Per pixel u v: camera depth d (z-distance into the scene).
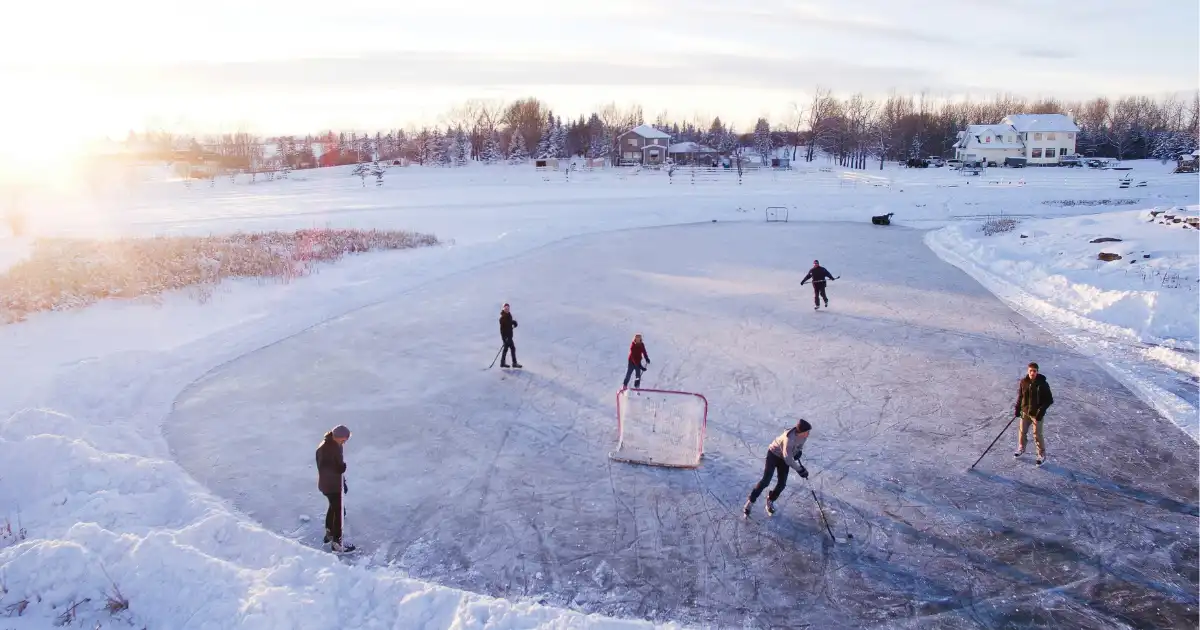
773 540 9.23
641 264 29.17
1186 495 10.28
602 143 117.50
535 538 9.29
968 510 9.92
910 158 100.31
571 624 7.23
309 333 18.72
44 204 61.38
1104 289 20.86
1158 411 13.30
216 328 18.42
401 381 15.11
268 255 26.42
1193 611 7.80
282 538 8.87
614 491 10.52
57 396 13.06
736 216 46.41
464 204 51.75
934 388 14.72
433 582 8.34
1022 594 8.12
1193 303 18.05
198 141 172.38
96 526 8.41
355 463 11.34
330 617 7.33
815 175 75.12
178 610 7.25
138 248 27.12
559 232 37.50
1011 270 26.09
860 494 10.38
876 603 8.00
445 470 11.13
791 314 20.91
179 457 11.51
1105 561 8.73
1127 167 81.75
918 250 33.06
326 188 74.00
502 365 15.97
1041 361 16.27
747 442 12.21
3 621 7.14
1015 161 90.00
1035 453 11.66
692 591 8.22
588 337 18.48
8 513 9.43
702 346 17.75
